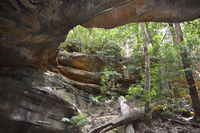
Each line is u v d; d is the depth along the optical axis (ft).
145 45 18.29
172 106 18.83
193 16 10.69
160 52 18.53
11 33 8.87
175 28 19.92
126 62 27.68
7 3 7.05
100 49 28.40
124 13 10.47
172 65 18.08
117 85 25.02
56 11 8.22
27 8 7.48
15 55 10.80
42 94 12.21
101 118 17.65
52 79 18.61
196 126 16.92
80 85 23.12
